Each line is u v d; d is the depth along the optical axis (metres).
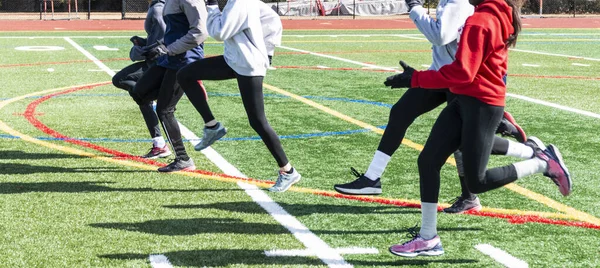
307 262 4.22
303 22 31.91
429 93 4.86
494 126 4.04
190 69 5.63
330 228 4.84
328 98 10.52
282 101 10.19
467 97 4.01
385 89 11.48
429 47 19.61
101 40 20.70
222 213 5.12
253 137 7.75
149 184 5.87
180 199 5.46
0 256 4.23
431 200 4.16
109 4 40.16
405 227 4.88
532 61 15.99
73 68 13.83
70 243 4.47
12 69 13.55
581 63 15.67
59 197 5.46
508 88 11.67
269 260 4.24
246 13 5.21
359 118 8.94
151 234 4.65
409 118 4.91
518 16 3.98
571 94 11.06
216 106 9.68
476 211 5.21
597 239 4.68
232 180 6.02
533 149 4.50
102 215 5.03
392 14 37.94
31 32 23.81
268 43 5.50
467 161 4.08
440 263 4.23
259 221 4.96
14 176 6.04
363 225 4.91
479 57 3.86
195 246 4.45
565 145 7.49
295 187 5.84
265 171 6.34
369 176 4.96
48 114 8.98
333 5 37.59
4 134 7.75
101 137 7.68
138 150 7.10
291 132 8.06
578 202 5.50
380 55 17.28
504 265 4.20
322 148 7.29
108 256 4.26
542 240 4.64
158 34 6.56
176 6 5.87
